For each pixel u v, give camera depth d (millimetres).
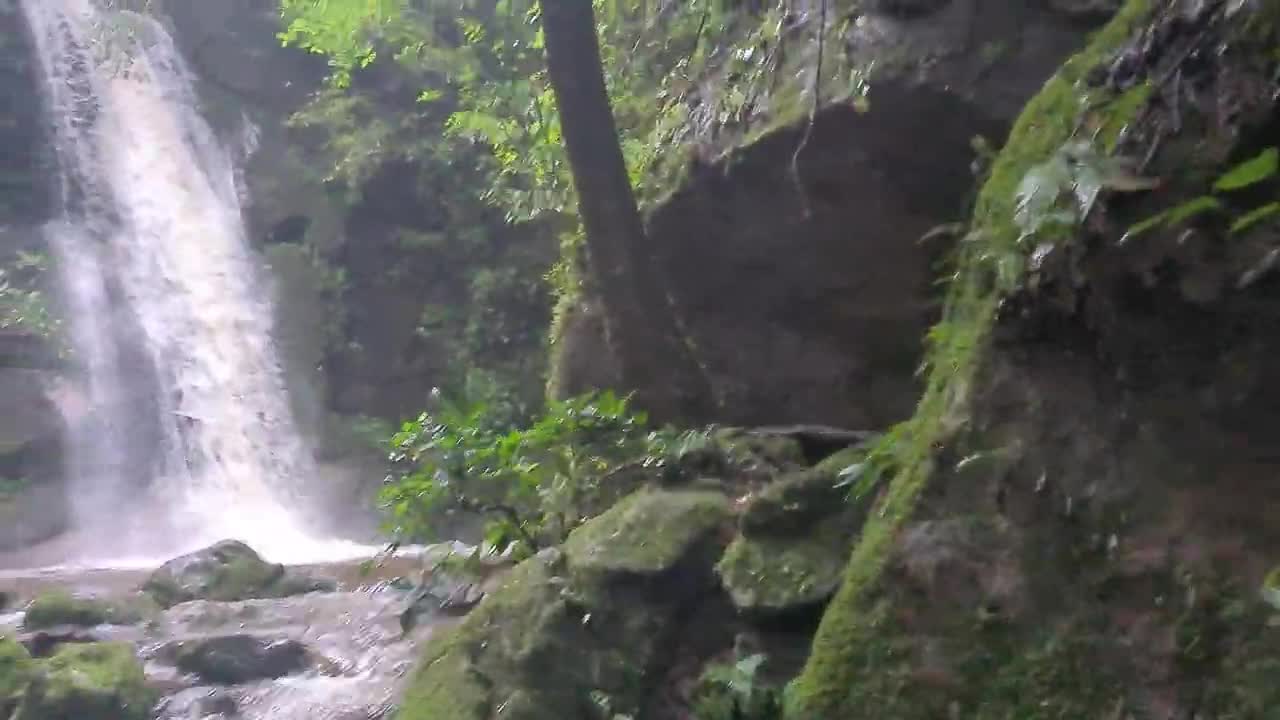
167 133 16688
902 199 5410
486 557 5184
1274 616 2340
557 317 7801
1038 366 2803
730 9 6789
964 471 2840
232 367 15195
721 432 4703
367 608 6051
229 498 14508
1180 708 2398
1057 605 2623
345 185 15484
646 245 5258
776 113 5672
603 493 4594
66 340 13977
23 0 15883
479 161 14656
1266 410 2463
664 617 3688
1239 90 2451
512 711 3531
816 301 5848
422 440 5000
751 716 3273
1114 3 4836
